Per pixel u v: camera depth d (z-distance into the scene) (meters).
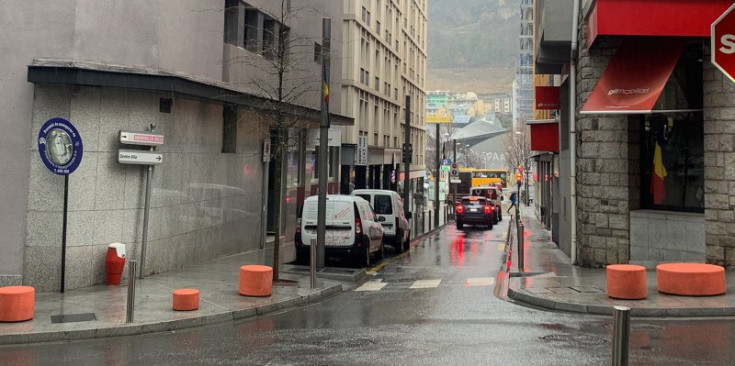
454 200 48.34
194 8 15.01
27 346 8.32
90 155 12.22
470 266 17.83
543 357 7.36
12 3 11.64
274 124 17.11
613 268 10.76
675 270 10.74
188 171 15.22
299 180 24.92
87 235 12.20
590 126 14.83
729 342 7.89
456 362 7.21
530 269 15.07
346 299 12.29
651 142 14.52
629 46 13.95
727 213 12.77
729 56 4.92
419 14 59.28
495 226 38.91
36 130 11.75
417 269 17.17
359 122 37.38
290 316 10.52
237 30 17.58
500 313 10.40
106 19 12.41
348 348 8.01
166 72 12.87
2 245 11.57
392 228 21.17
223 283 13.07
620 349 4.95
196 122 15.59
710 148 12.95
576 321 9.56
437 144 39.28
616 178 14.60
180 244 14.95
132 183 13.06
